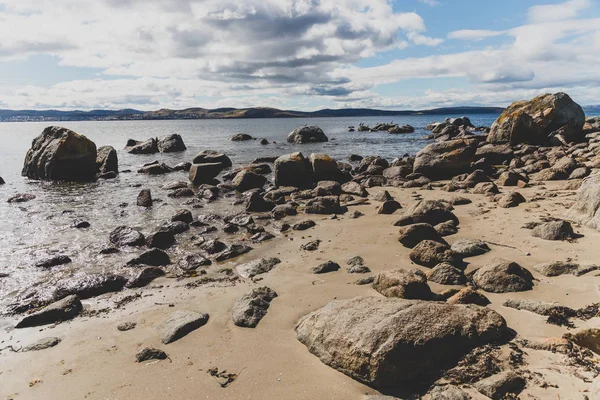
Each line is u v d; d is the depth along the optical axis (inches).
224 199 724.7
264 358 223.8
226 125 5462.6
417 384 191.8
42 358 237.8
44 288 335.0
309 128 2004.2
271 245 447.2
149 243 455.8
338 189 735.7
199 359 227.5
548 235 380.5
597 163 762.2
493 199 585.6
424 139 2030.0
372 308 228.8
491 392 172.1
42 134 1015.6
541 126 1256.8
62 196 760.3
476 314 222.5
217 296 316.8
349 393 190.2
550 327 225.3
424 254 352.8
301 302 291.9
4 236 498.9
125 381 210.7
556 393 167.0
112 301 317.7
